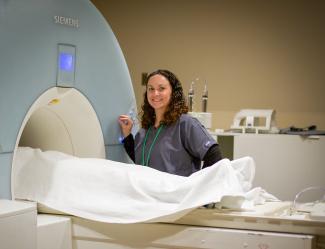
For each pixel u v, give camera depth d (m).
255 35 4.44
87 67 2.32
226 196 1.76
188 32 4.62
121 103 2.57
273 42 4.39
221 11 4.52
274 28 4.39
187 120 2.26
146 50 4.74
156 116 2.39
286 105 4.38
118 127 2.55
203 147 2.19
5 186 1.87
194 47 4.61
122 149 2.59
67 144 2.48
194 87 4.61
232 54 4.51
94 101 2.38
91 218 1.85
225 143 3.59
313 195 3.29
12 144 1.90
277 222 1.67
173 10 4.65
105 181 1.94
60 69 2.14
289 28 4.34
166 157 2.26
